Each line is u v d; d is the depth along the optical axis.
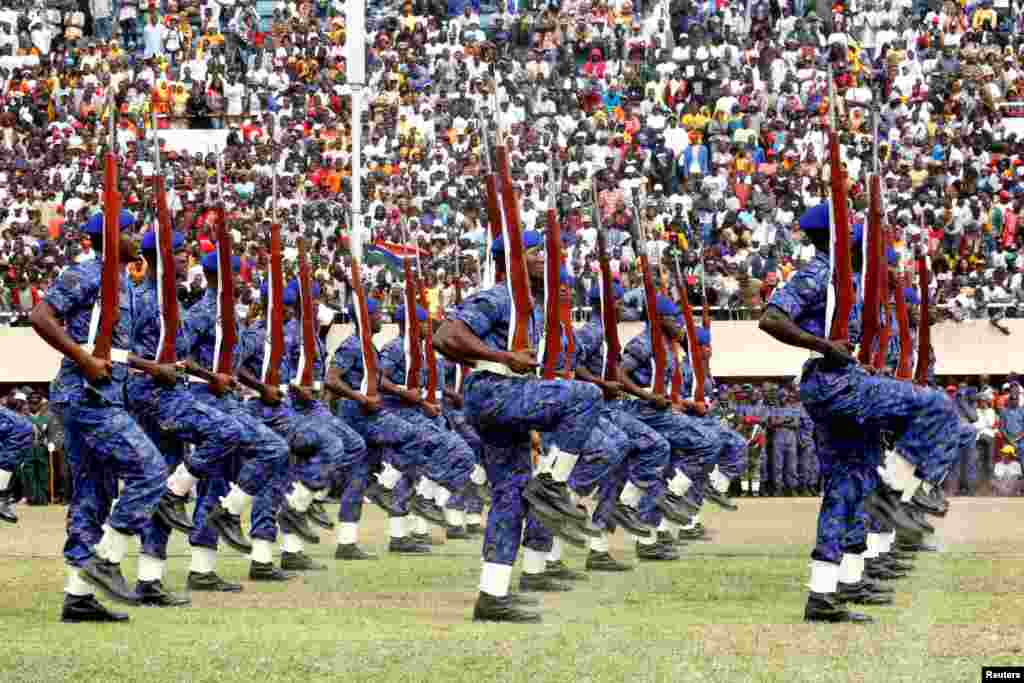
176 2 60.47
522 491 15.91
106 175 15.34
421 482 27.06
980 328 43.41
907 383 16.00
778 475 41.84
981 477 41.31
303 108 56.75
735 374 43.59
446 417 30.30
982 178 51.22
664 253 44.53
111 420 15.51
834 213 15.40
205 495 19.58
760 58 56.59
